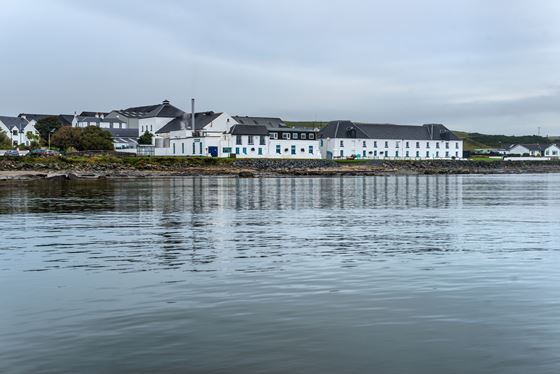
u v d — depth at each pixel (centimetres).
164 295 1603
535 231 3097
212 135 14712
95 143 14775
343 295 1602
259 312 1424
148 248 2467
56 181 9206
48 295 1609
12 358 1111
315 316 1389
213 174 12438
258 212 4162
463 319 1360
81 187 7475
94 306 1488
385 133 18262
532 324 1314
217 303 1513
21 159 11875
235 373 1033
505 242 2658
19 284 1756
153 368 1056
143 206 4616
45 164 11756
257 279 1817
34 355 1127
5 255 2297
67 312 1431
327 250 2412
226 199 5466
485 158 19900
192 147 14788
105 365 1073
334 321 1347
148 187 7556
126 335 1243
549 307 1462
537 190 7575
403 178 12012
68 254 2319
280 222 3512
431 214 4078
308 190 7150
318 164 14975
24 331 1277
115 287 1708
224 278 1833
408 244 2591
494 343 1184
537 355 1113
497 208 4625
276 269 1984
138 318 1374
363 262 2122
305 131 15712
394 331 1268
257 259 2189
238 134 14800
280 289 1677
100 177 10619
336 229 3162
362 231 3077
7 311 1445
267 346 1170
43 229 3134
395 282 1772
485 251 2388
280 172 13062
